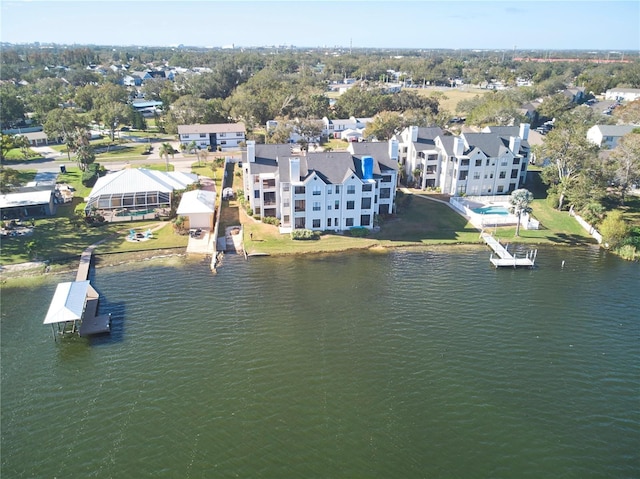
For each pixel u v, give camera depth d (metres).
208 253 76.44
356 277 69.12
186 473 36.94
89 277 67.88
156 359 50.03
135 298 62.41
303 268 71.81
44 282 66.19
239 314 58.88
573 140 94.12
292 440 40.03
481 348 52.59
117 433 40.59
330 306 61.00
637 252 76.81
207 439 40.06
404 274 70.31
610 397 45.44
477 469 37.56
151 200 91.81
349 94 194.62
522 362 50.28
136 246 77.75
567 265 73.94
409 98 196.00
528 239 83.19
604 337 54.91
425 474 37.03
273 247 78.06
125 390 45.50
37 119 178.38
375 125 149.12
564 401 44.88
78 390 45.47
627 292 65.38
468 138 104.88
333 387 46.25
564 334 55.38
